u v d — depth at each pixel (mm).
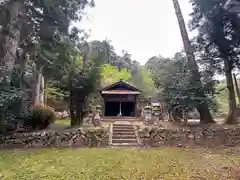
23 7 10438
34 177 4941
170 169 5586
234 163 6160
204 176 4973
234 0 4828
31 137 9125
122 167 5801
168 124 11656
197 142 9750
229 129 10219
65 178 4867
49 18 11359
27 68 14594
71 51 12438
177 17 13141
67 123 14008
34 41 12328
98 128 10305
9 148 8562
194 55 12070
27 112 10531
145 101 19062
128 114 20953
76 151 8133
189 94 10805
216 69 11844
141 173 5242
